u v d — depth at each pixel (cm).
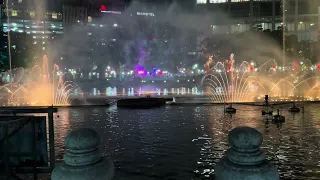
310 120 1908
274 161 1024
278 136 1425
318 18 9444
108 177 376
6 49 7225
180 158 1080
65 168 361
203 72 8431
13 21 10712
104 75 9675
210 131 1588
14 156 464
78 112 2505
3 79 6744
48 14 11650
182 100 3422
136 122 1947
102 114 2370
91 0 13325
